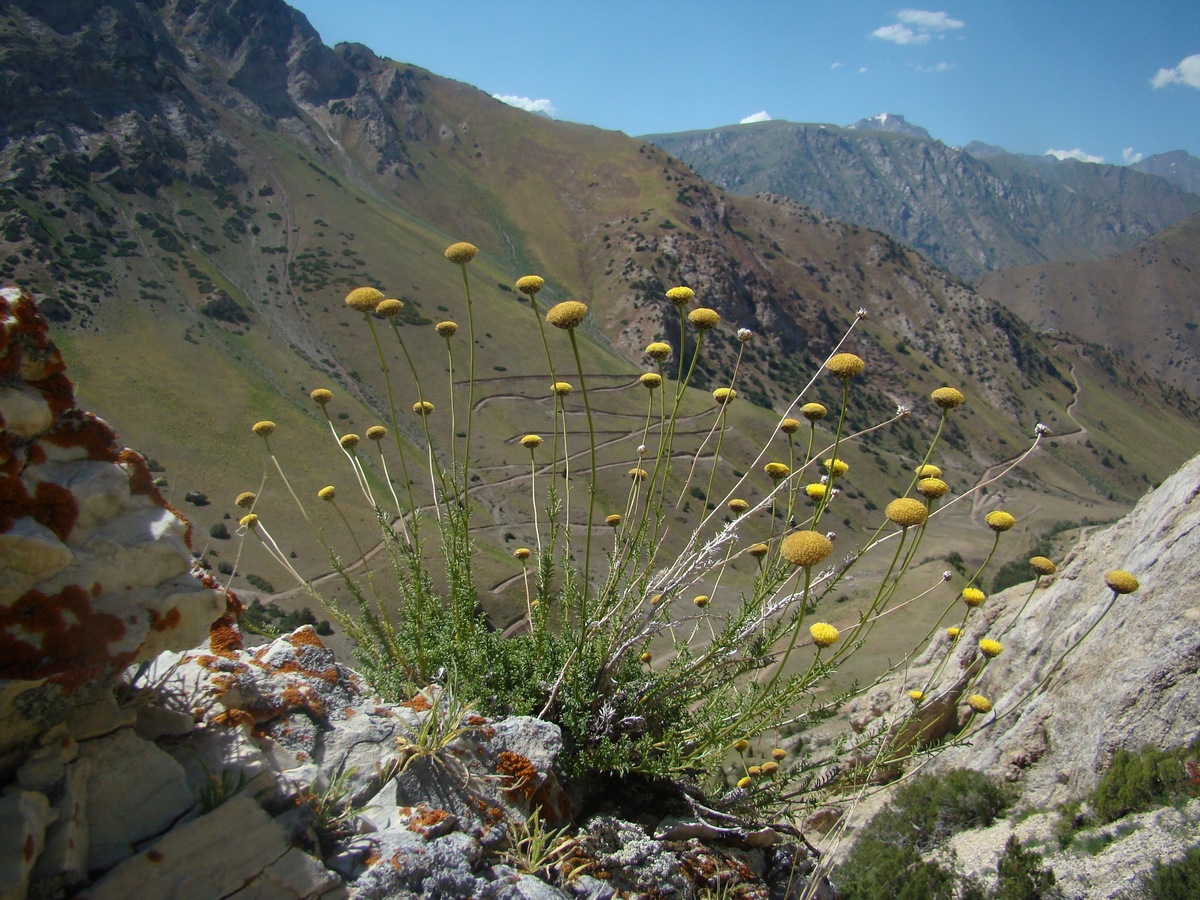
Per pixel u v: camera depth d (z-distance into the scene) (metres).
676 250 176.75
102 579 2.62
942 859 9.95
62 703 2.46
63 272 94.06
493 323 126.25
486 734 3.65
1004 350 184.38
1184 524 11.72
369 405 96.19
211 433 74.81
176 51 189.12
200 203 136.62
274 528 57.28
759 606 4.41
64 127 126.44
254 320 107.38
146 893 2.34
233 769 2.80
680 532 39.72
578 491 77.56
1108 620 11.90
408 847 2.83
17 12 138.88
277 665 3.58
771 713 4.11
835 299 188.75
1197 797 8.34
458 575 4.50
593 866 3.41
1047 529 105.38
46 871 2.25
